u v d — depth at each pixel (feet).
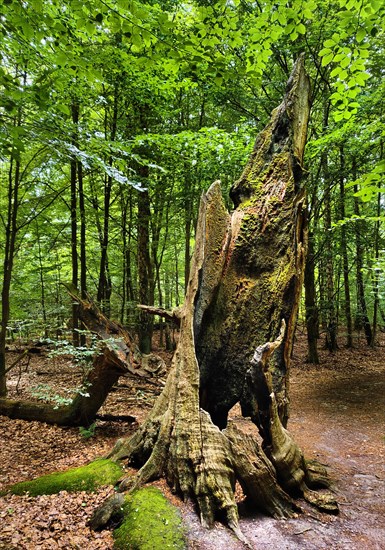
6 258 26.66
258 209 16.96
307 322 43.45
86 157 13.03
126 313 43.62
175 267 64.64
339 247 42.68
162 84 29.01
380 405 28.45
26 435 20.33
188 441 13.15
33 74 16.99
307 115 18.43
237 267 16.53
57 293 44.34
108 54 22.48
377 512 13.33
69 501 12.93
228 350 16.01
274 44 34.65
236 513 11.87
